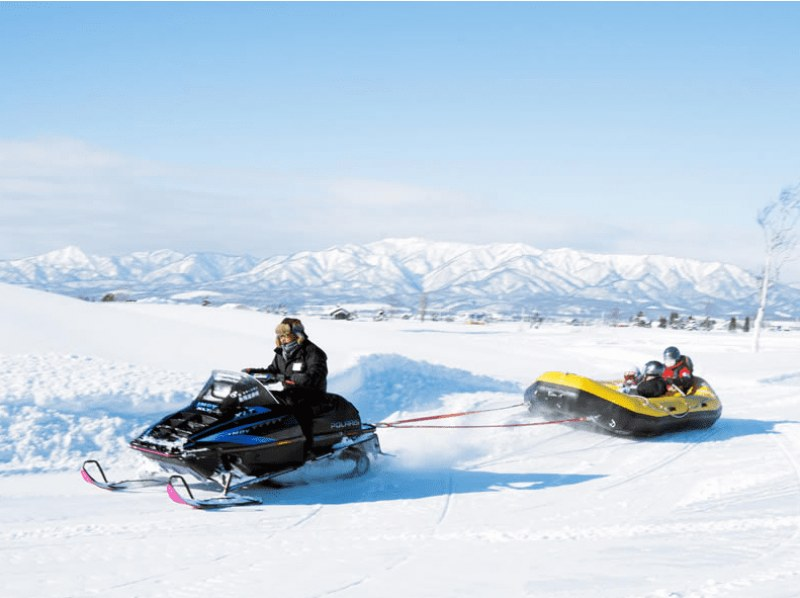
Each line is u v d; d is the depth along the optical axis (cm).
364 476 816
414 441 1022
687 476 862
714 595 430
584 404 1102
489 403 1339
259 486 742
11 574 471
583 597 433
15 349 1357
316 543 566
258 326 2575
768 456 986
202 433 670
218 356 1493
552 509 700
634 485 813
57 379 1060
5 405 903
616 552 541
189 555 523
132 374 1144
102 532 572
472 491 768
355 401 1262
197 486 721
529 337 4809
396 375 1434
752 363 2688
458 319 14850
